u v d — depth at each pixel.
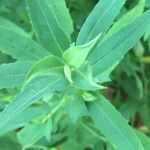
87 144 0.44
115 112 0.29
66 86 0.26
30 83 0.25
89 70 0.24
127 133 0.28
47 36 0.27
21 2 0.38
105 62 0.27
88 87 0.25
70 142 0.44
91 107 0.29
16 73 0.27
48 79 0.26
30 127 0.36
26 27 0.39
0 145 0.41
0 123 0.25
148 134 0.48
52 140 0.42
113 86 0.51
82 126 0.43
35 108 0.34
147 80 0.50
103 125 0.29
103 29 0.28
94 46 0.27
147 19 0.26
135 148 0.28
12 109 0.25
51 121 0.35
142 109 0.48
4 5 0.39
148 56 0.48
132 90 0.48
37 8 0.27
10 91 0.34
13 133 0.41
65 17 0.28
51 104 0.33
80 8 0.40
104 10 0.28
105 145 0.44
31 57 0.27
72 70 0.25
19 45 0.27
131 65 0.45
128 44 0.26
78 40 0.28
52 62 0.25
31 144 0.37
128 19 0.28
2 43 0.27
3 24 0.37
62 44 0.28
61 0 0.27
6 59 0.33
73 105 0.30
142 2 0.28
